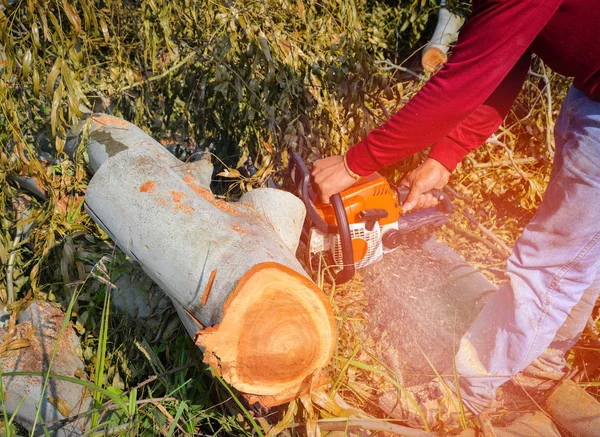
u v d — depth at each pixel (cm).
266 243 178
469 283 267
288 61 273
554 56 172
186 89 308
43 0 229
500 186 353
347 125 322
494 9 153
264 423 192
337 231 232
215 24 291
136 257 189
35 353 208
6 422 168
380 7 444
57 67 228
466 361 204
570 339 220
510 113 369
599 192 167
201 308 171
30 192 288
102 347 195
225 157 319
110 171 198
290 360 167
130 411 177
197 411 201
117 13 290
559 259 180
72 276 239
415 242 283
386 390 223
